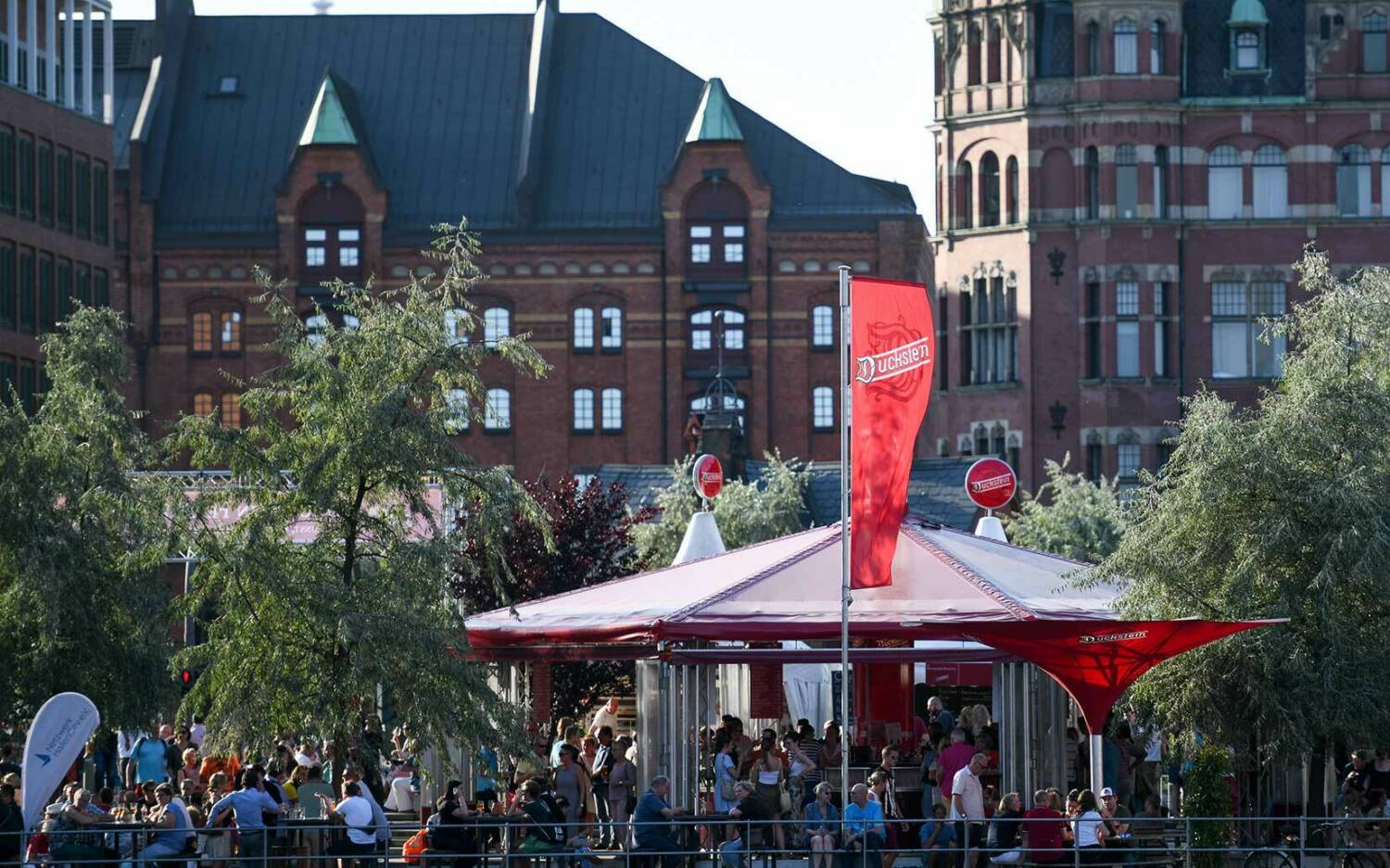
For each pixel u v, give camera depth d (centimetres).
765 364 13688
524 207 13738
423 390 5294
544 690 6612
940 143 12206
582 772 5159
